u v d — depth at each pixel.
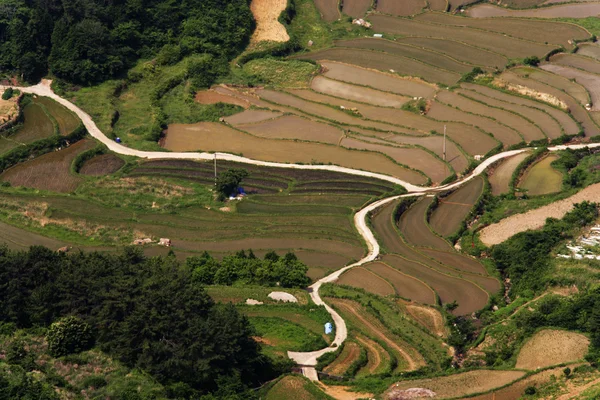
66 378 142.00
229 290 176.88
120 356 147.50
